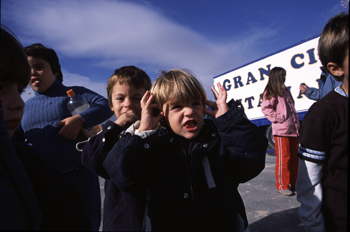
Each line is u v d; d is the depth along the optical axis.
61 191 0.64
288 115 2.84
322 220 1.01
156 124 0.99
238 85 6.85
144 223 0.95
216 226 0.91
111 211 1.01
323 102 0.98
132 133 0.97
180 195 0.92
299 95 5.14
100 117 1.41
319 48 0.94
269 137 5.93
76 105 1.46
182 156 0.98
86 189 1.31
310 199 1.02
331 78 2.43
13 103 0.59
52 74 1.49
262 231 1.98
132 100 1.27
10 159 0.52
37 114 1.39
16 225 0.51
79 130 1.32
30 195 0.54
